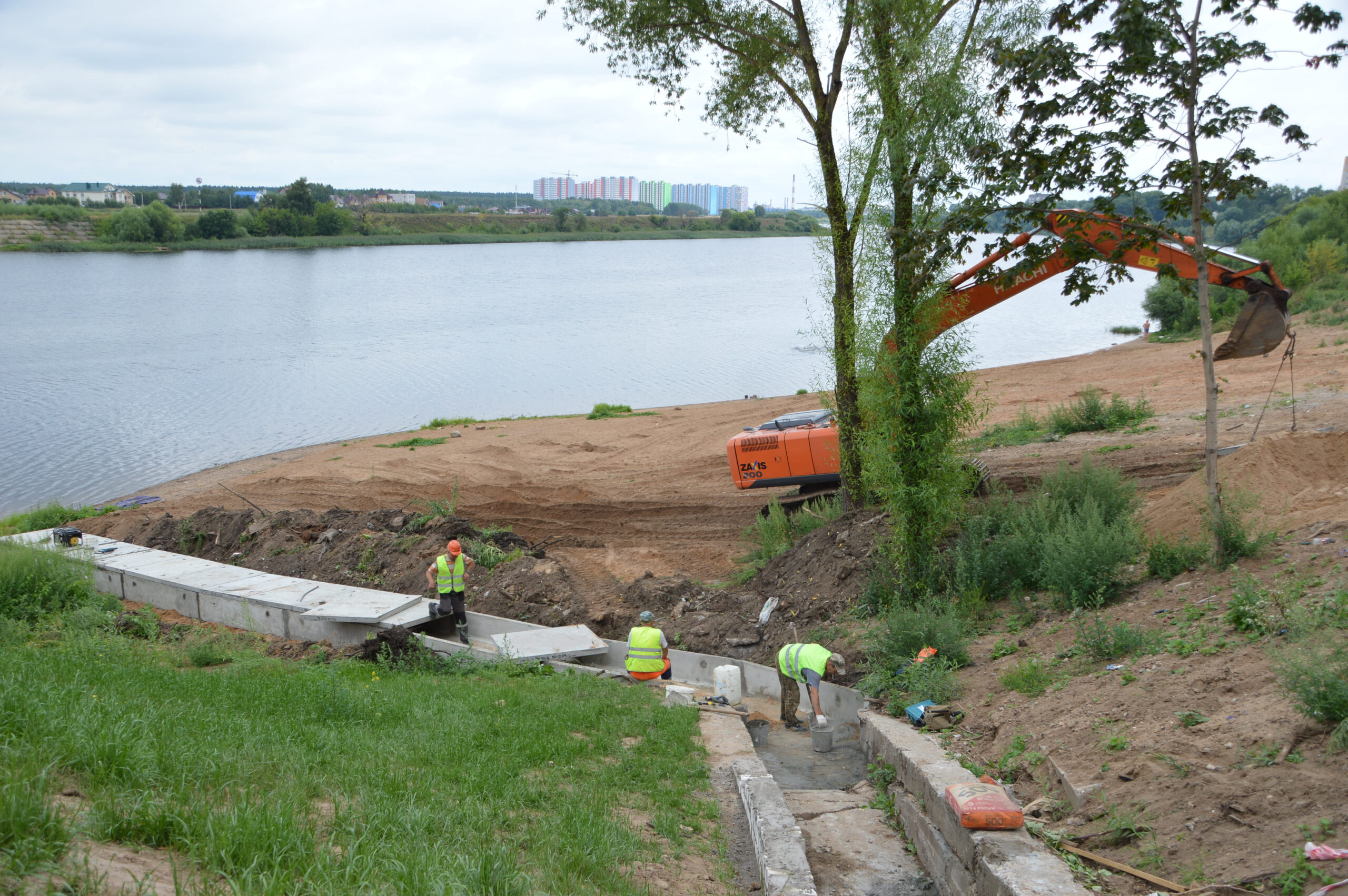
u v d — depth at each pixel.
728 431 31.64
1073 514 13.17
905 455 13.31
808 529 18.31
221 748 6.17
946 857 6.06
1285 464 12.38
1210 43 9.08
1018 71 10.48
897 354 13.13
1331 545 9.13
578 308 89.00
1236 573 9.41
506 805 6.36
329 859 4.32
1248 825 5.18
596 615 15.33
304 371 53.16
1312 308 40.06
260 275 128.38
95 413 41.28
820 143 15.61
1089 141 10.22
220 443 35.59
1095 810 5.95
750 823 7.05
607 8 16.61
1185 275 13.49
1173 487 15.63
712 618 14.93
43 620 14.78
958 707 9.16
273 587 16.80
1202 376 28.55
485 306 90.44
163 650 13.33
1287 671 6.13
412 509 22.83
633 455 29.28
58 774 5.00
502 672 12.77
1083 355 44.69
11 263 147.88
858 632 12.70
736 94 17.36
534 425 35.59
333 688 9.62
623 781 7.68
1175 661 7.79
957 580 12.83
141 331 70.94
